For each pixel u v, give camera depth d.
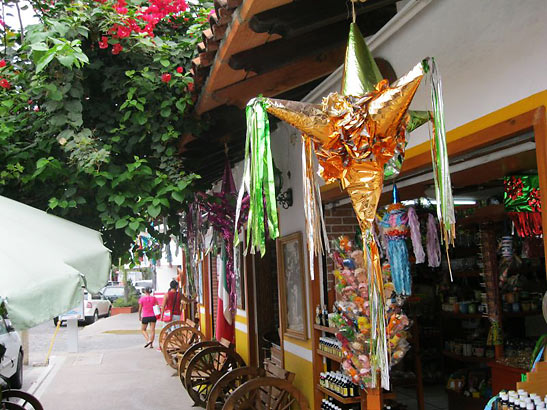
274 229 2.14
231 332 8.98
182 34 5.71
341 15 3.23
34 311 2.76
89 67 5.05
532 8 2.44
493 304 5.09
